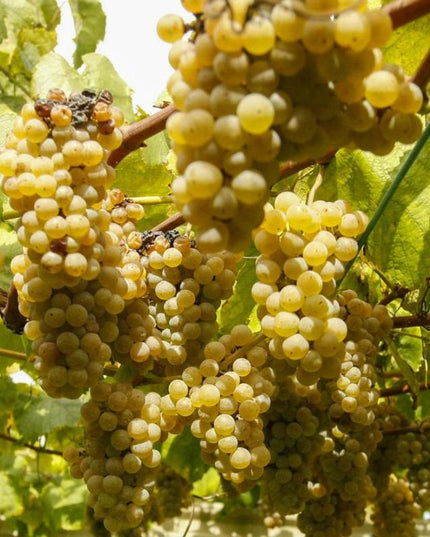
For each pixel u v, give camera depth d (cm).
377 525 115
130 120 110
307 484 79
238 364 67
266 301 61
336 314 64
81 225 59
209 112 47
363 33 46
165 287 72
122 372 76
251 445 67
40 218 59
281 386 75
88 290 64
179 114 48
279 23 45
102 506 68
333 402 77
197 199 48
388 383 111
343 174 81
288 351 59
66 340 62
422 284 79
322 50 46
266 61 47
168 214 93
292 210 60
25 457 157
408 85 50
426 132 68
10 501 147
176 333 72
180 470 109
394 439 106
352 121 49
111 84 110
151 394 70
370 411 77
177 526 152
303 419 75
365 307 76
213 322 73
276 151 47
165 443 108
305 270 60
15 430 142
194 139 47
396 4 54
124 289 66
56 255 59
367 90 48
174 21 51
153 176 96
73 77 106
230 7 45
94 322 64
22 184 58
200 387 68
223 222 49
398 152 80
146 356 71
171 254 71
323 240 61
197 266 71
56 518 148
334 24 46
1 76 128
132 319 70
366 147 51
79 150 59
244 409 66
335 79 47
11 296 75
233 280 73
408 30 71
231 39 45
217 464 69
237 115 47
